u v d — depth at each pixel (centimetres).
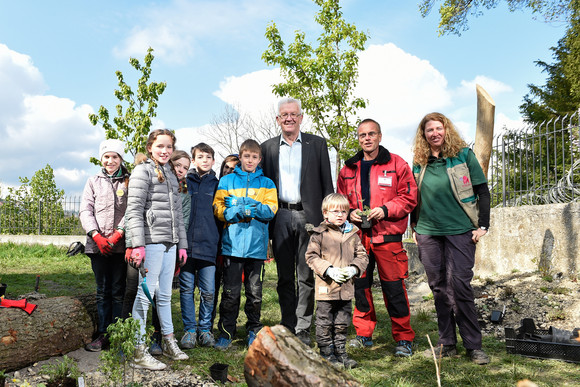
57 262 1174
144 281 344
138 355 341
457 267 391
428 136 410
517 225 742
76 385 307
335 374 189
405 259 419
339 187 455
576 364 367
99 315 393
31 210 1708
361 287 434
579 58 1970
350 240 384
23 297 383
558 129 728
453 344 400
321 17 1426
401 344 405
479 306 588
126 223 354
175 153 419
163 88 1719
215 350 404
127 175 414
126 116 1719
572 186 695
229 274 419
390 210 407
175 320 527
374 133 426
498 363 376
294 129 435
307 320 412
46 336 351
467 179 397
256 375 197
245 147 422
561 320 513
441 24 1694
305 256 391
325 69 1380
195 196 432
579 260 634
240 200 411
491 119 836
